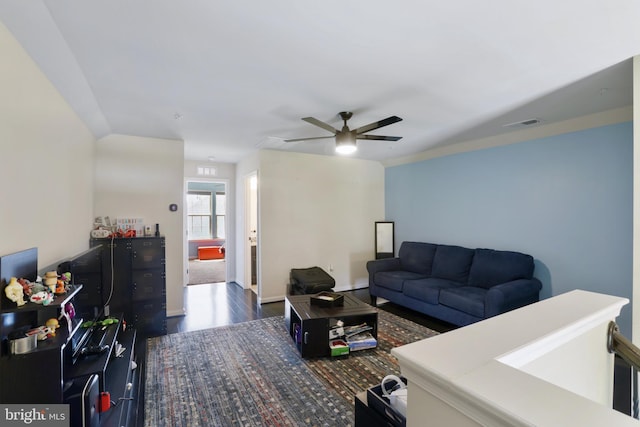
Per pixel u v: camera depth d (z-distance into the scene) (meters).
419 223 5.24
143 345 3.17
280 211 4.88
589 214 3.21
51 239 2.13
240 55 1.93
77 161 2.75
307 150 4.85
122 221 3.75
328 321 2.90
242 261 5.70
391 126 3.53
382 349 3.08
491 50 1.89
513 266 3.57
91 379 1.66
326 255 5.30
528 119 3.26
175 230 4.07
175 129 3.56
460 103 2.77
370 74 2.20
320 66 2.08
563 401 0.53
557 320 0.92
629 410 1.64
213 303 4.70
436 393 0.63
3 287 1.39
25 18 1.50
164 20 1.57
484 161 4.22
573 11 1.52
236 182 6.09
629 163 2.94
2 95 1.47
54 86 2.13
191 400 2.25
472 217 4.38
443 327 3.70
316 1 1.44
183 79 2.26
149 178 3.91
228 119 3.20
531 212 3.70
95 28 1.63
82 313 2.11
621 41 1.79
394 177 5.73
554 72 2.18
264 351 3.04
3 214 1.49
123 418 1.79
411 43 1.81
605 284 3.09
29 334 1.49
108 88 2.40
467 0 1.44
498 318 0.94
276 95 2.57
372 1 1.44
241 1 1.43
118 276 3.33
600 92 2.53
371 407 1.13
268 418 2.06
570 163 3.35
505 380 0.59
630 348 1.07
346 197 5.52
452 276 4.21
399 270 4.95
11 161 1.56
